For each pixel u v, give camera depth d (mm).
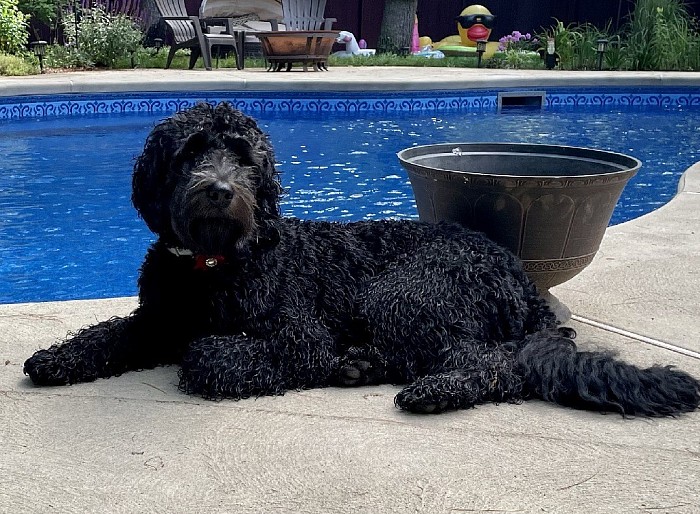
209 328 1827
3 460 1501
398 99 6367
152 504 1383
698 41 8664
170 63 7797
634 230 2998
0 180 4004
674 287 2430
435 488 1431
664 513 1371
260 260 1815
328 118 6102
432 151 2326
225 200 1669
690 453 1544
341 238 1952
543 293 2186
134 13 9352
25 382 1804
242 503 1388
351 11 11094
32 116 5508
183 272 1820
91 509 1370
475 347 1765
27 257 3078
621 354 1970
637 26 8758
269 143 1875
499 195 2004
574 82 7012
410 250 1928
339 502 1394
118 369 1848
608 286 2445
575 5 11461
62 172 4191
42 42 6820
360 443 1565
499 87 6750
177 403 1714
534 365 1745
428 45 10719
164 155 1765
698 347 2021
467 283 1813
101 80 5762
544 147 2316
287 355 1779
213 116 1788
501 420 1658
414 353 1791
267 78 6227
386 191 4035
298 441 1570
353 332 1896
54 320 2162
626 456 1532
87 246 3199
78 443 1559
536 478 1462
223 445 1556
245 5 8656
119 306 2273
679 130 5969
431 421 1651
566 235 2045
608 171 2189
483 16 10391
